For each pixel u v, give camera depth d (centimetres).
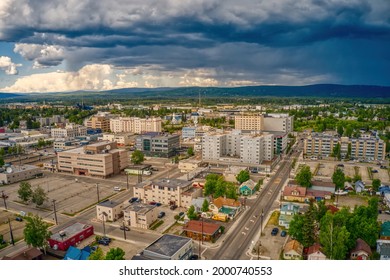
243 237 11369
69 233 11281
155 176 19650
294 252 9788
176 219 13012
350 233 10044
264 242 10975
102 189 17138
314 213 10812
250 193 15762
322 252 9712
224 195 14138
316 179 18288
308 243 10144
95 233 11925
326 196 15162
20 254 9731
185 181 15538
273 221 12656
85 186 17662
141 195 15288
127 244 11050
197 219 12788
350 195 15750
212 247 10688
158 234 11762
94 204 14912
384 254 9544
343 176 15775
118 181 18662
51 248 10819
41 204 14588
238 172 18225
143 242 11169
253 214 13425
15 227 12562
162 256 8925
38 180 18950
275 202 14850
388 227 11331
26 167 19812
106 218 13075
